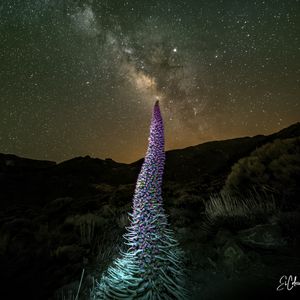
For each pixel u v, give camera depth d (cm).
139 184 318
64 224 873
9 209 1630
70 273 501
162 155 318
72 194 2780
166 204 967
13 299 433
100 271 479
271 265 365
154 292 304
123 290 316
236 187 805
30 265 565
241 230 482
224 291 337
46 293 443
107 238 667
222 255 408
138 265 318
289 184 681
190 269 396
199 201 857
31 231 847
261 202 591
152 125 318
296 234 415
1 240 724
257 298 311
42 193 2784
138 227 316
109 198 1456
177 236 539
